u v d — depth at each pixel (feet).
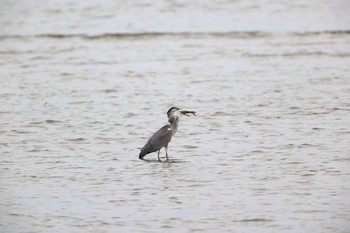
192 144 71.87
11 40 146.00
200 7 184.14
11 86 102.89
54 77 108.78
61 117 84.33
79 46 136.98
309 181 60.03
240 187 58.90
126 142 73.10
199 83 102.68
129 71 112.57
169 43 138.10
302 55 121.70
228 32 149.38
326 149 69.10
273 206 54.70
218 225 51.39
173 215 53.31
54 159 67.51
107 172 63.21
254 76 106.11
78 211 54.39
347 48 127.13
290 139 72.90
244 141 72.54
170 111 66.64
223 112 85.35
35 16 178.40
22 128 79.46
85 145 72.13
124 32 152.25
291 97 92.22
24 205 55.77
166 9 182.50
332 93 93.97
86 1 197.57
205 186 59.21
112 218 52.95
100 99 93.86
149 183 60.13
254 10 179.01
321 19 163.73
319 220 51.93
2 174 63.31
